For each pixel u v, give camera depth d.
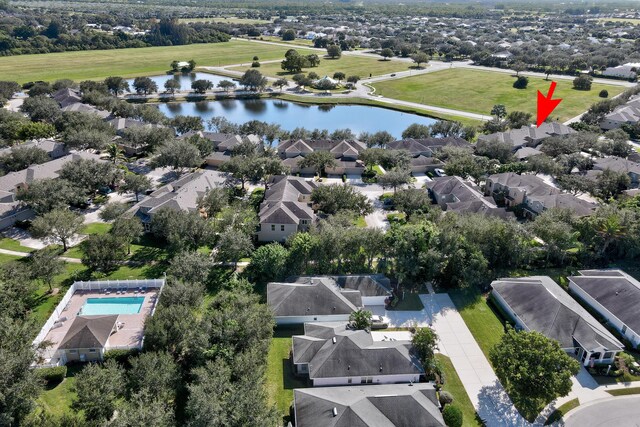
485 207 92.12
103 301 67.19
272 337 58.97
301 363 53.62
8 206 89.44
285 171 106.75
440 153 128.38
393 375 52.47
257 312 54.44
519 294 66.06
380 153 118.31
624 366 56.78
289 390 51.91
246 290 64.12
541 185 100.88
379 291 67.88
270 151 122.94
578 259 79.56
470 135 146.75
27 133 125.69
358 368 52.22
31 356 44.75
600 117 162.62
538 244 83.44
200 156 119.00
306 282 68.56
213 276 72.81
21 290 60.97
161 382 45.16
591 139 130.00
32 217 91.56
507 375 49.31
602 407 50.78
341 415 44.41
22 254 78.19
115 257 73.00
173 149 108.94
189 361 52.44
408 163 119.12
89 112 144.88
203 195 94.19
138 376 45.81
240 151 120.00
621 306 64.12
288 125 169.50
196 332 50.72
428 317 65.50
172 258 78.62
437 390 52.41
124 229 76.94
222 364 46.00
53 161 107.44
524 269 77.19
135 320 62.91
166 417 41.94
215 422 38.94
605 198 104.94
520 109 184.38
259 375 46.88
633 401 51.75
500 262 77.50
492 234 75.88
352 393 48.31
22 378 43.12
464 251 72.94
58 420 41.09
